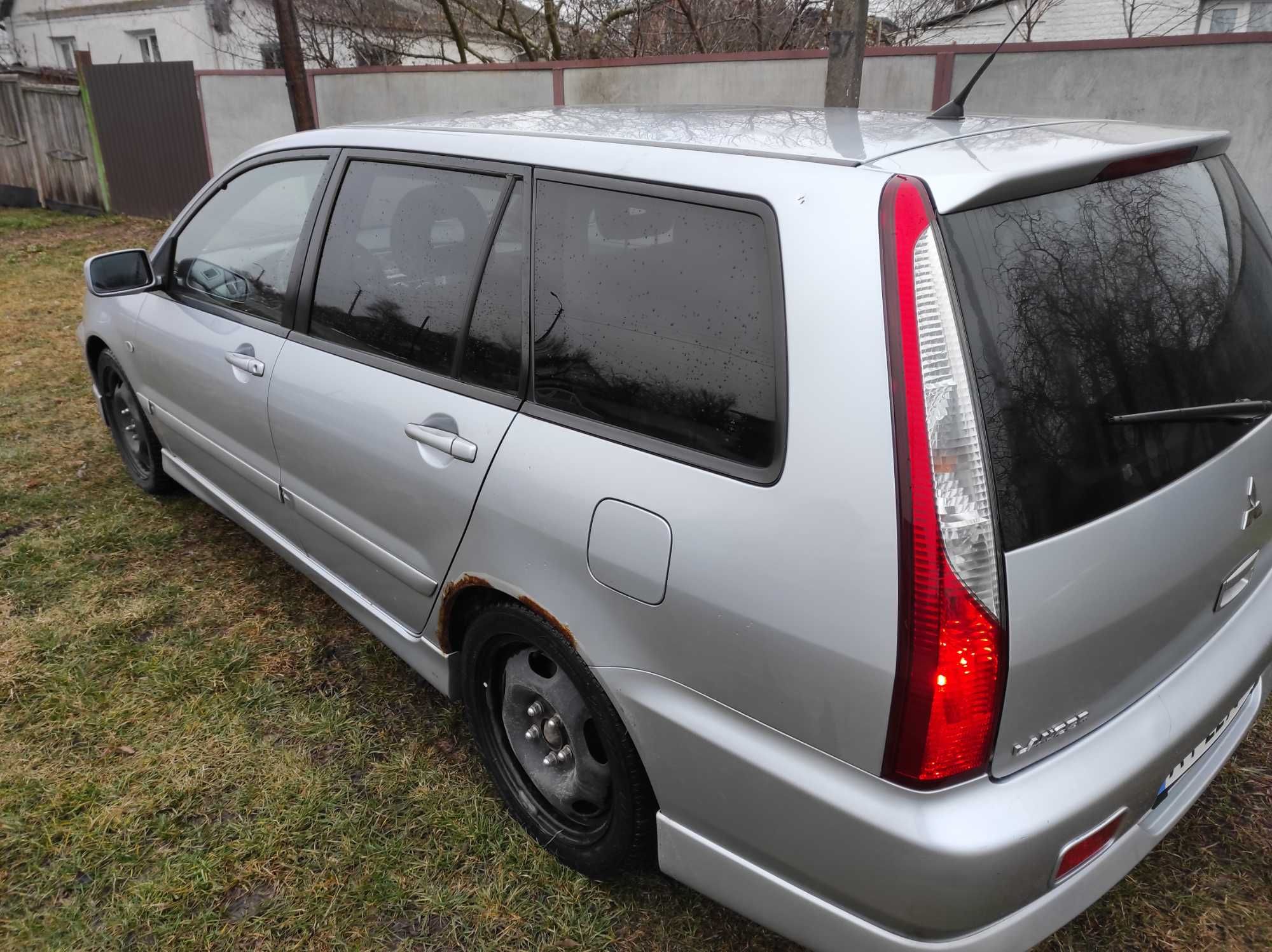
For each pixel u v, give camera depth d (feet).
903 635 4.64
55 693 9.49
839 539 4.84
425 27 44.96
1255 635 6.57
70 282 28.48
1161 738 5.53
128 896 7.18
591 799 7.14
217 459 10.89
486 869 7.47
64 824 7.84
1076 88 22.35
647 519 5.73
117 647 10.27
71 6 66.08
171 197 40.70
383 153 8.39
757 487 5.23
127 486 14.29
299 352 9.02
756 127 6.64
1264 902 7.04
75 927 6.92
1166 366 5.62
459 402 7.23
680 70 27.91
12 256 32.53
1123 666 5.37
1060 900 5.24
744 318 5.42
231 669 9.95
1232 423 6.05
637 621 5.88
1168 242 5.91
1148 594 5.32
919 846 4.75
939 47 23.67
